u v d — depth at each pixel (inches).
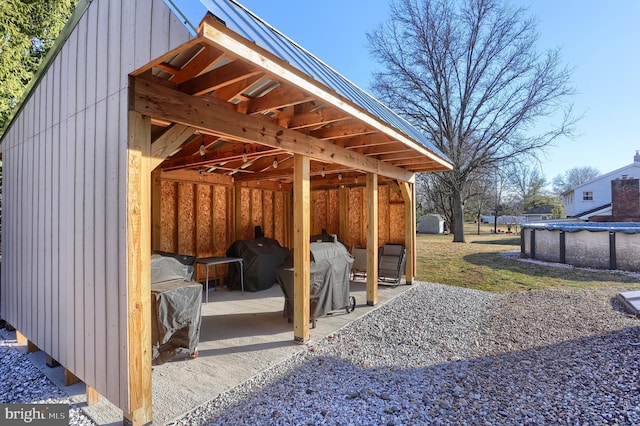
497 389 104.1
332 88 108.6
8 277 161.9
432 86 614.2
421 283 281.0
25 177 142.9
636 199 664.4
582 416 88.1
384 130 145.0
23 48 279.3
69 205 107.0
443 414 90.3
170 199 247.6
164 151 92.4
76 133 104.4
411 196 281.4
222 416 90.4
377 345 144.3
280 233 345.4
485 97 584.1
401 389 104.8
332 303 177.2
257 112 118.6
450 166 253.9
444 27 591.8
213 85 91.0
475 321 178.7
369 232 213.9
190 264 205.5
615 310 190.7
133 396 81.7
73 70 107.7
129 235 81.7
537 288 254.2
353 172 281.9
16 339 158.1
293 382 110.2
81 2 102.3
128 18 83.4
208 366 122.3
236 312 198.1
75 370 101.7
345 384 108.6
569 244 357.1
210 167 244.1
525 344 143.7
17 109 146.6
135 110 83.7
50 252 119.0
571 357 127.8
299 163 147.5
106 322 88.1
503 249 506.9
